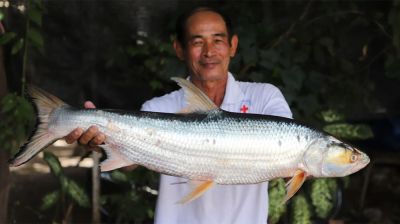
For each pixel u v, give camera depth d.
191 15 1.59
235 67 2.63
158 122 1.44
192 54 1.58
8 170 2.16
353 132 2.53
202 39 1.57
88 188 2.90
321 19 2.86
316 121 2.60
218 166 1.42
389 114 3.29
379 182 3.71
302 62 2.75
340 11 2.86
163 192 1.60
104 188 2.85
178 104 1.64
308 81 2.68
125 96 3.09
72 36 3.04
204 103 1.44
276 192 2.34
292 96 2.56
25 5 2.15
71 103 3.12
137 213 2.54
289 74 2.58
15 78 2.41
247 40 2.63
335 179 2.51
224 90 1.63
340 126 2.54
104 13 3.00
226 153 1.42
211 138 1.42
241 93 1.62
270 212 2.34
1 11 2.17
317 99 2.75
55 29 3.02
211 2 2.91
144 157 1.45
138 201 2.56
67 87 3.10
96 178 2.59
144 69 2.90
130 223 2.70
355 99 2.88
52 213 2.83
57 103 1.47
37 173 3.75
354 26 2.89
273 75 2.61
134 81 3.03
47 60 3.04
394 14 2.42
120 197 2.57
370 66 3.00
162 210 1.60
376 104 2.98
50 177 3.63
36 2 2.09
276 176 1.43
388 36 2.70
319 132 1.43
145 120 1.44
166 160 1.44
